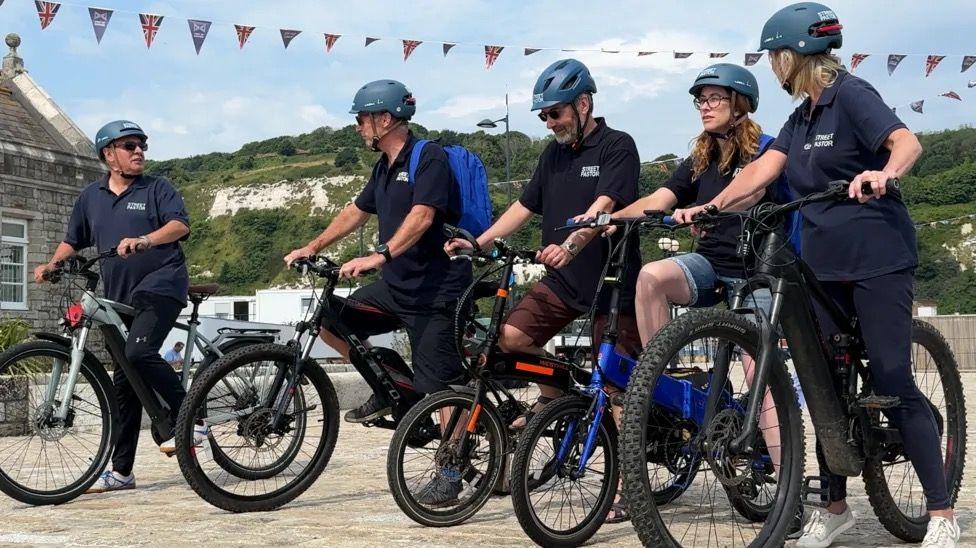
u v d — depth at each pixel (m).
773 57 3.19
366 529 3.73
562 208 4.14
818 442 3.30
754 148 3.65
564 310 3.94
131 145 5.11
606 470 3.53
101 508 4.40
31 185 22.80
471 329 4.05
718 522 3.49
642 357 2.82
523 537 3.55
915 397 3.11
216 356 5.21
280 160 145.75
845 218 3.08
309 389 4.37
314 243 4.51
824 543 3.29
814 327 3.06
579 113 4.06
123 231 5.05
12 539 3.64
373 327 4.41
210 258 119.44
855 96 3.05
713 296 3.64
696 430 3.22
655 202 3.86
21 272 22.62
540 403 3.93
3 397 6.39
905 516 3.39
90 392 5.02
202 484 4.06
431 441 3.82
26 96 24.77
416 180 4.30
